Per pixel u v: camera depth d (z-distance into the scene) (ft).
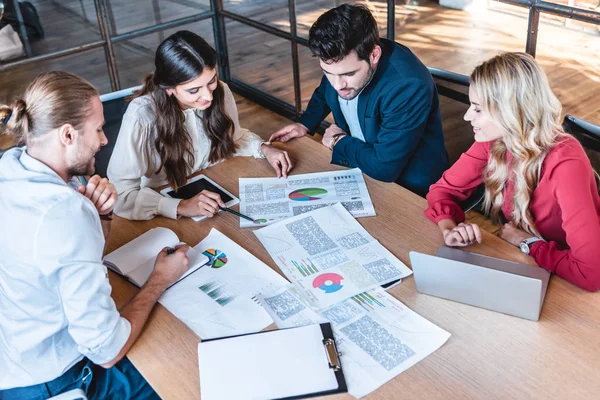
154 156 6.73
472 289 4.81
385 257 5.49
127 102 7.57
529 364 4.39
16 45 12.42
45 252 4.52
